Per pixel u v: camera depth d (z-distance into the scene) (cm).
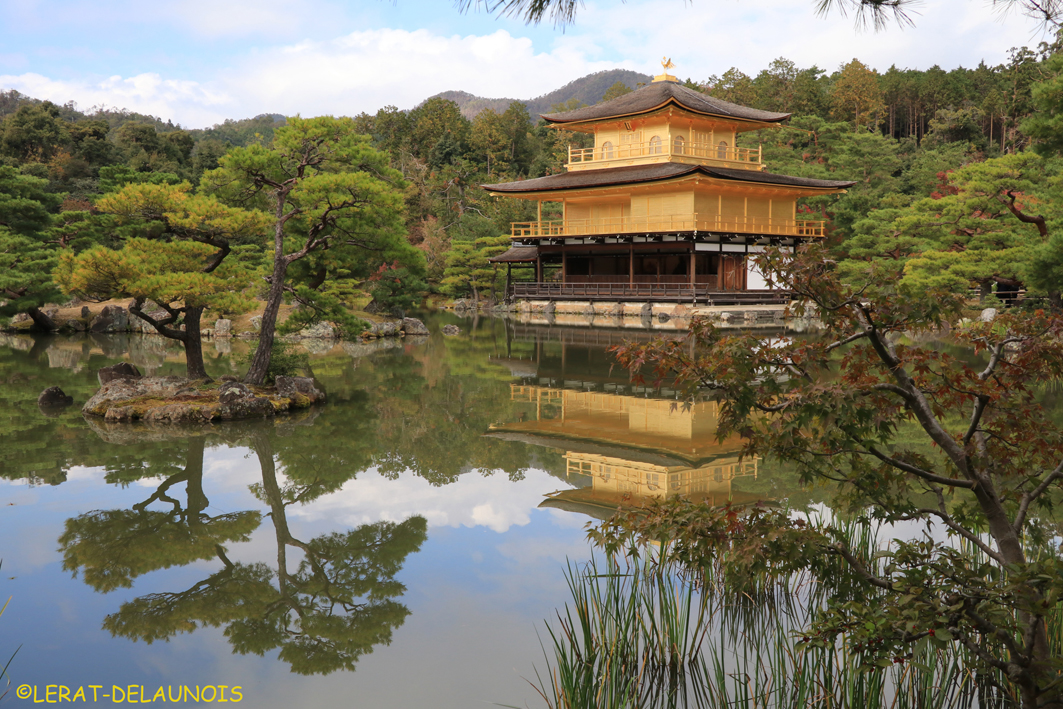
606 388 2297
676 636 626
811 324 3741
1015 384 522
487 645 709
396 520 1084
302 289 2148
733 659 639
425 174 9262
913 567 516
